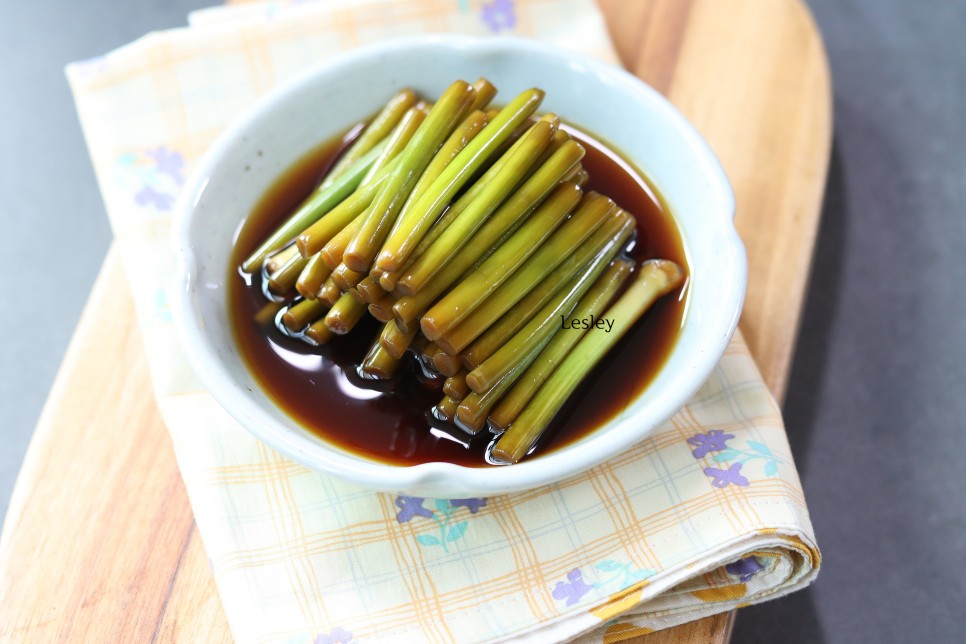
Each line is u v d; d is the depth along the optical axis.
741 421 0.36
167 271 0.39
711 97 0.44
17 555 0.35
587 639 0.34
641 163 0.38
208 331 0.34
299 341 0.36
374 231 0.33
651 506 0.35
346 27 0.44
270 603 0.33
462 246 0.33
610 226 0.36
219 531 0.34
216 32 0.43
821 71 0.45
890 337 0.55
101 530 0.36
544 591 0.34
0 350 0.56
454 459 0.34
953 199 0.58
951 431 0.53
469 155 0.34
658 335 0.36
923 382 0.54
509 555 0.34
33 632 0.34
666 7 0.46
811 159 0.43
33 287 0.57
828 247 0.57
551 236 0.35
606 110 0.38
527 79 0.39
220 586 0.34
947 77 0.62
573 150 0.34
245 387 0.33
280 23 0.44
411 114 0.37
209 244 0.36
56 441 0.37
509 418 0.34
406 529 0.35
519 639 0.33
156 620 0.34
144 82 0.43
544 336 0.34
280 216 0.38
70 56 0.64
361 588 0.34
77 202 0.60
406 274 0.32
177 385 0.37
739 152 0.43
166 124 0.42
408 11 0.44
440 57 0.39
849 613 0.50
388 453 0.34
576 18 0.45
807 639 0.49
